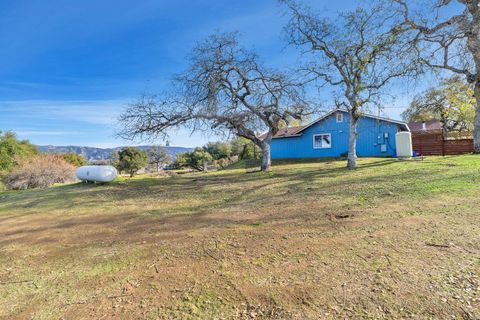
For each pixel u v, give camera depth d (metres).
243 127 12.95
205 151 35.78
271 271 2.79
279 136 22.98
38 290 2.77
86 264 3.35
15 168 21.11
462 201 4.88
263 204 6.08
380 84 11.05
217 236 4.05
